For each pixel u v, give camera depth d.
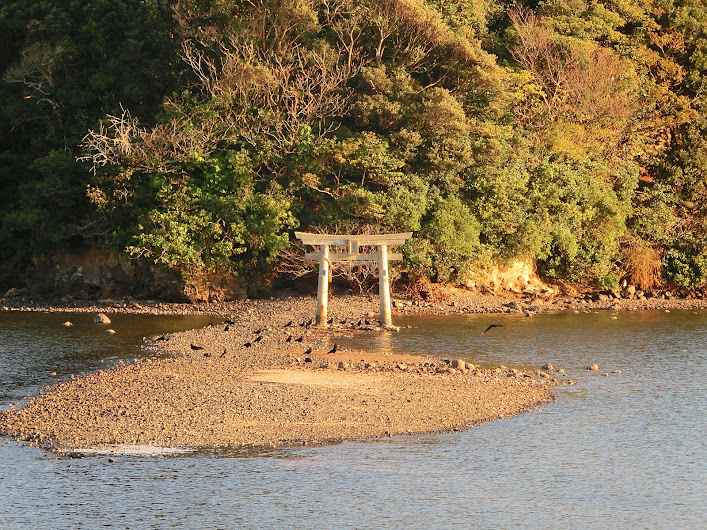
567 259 85.19
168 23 86.25
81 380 49.06
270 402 44.19
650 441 39.62
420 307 75.06
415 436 39.81
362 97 82.31
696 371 52.62
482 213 80.75
